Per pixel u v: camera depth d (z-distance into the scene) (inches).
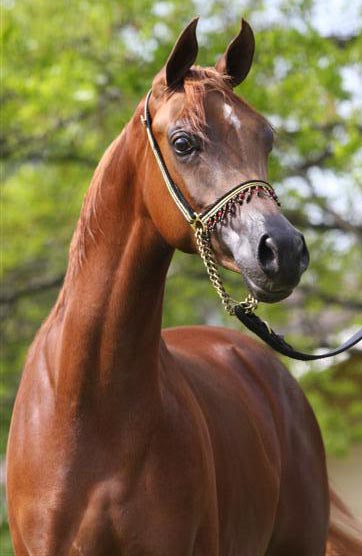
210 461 200.8
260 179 179.0
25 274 684.7
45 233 666.8
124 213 193.5
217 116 181.5
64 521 190.7
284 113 490.3
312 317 679.1
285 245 170.2
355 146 470.6
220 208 178.2
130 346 190.9
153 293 193.5
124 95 538.3
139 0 513.0
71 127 570.9
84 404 191.3
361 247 581.9
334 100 500.4
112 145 199.0
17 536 199.3
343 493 750.5
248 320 189.5
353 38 506.6
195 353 238.1
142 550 190.7
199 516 194.9
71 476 190.5
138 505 189.8
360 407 599.2
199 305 685.9
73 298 195.5
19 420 201.0
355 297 627.2
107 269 193.0
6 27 519.5
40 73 524.4
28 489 194.4
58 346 196.7
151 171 188.4
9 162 601.9
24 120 556.7
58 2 526.9
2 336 655.1
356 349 591.8
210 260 182.4
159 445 191.9
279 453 240.1
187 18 518.9
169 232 187.8
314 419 260.2
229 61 199.0
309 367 592.4
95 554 190.7
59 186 656.4
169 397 197.3
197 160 180.7
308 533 247.1
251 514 220.4
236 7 521.7
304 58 490.9
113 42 527.2
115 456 190.7
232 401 227.5
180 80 188.7
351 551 262.1
